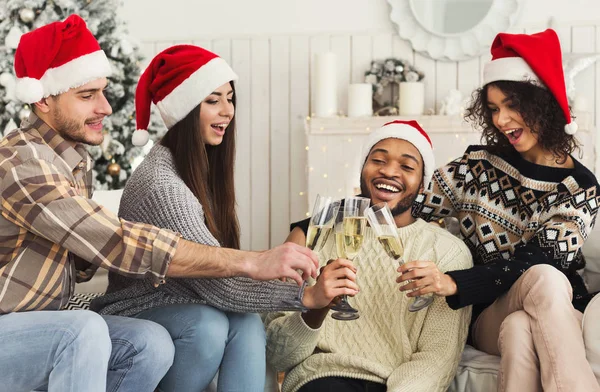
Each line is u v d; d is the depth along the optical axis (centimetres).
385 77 435
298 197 464
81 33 180
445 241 210
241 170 469
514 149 241
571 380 175
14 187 164
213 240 182
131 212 187
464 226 242
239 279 178
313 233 184
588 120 397
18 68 181
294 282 194
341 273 175
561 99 230
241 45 464
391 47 448
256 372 180
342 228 183
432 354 193
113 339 170
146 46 473
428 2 437
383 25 449
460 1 434
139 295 190
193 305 183
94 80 181
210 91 198
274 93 462
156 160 193
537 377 183
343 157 425
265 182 467
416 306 190
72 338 158
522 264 203
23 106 359
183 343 178
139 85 212
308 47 457
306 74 459
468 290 194
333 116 428
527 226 227
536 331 184
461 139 411
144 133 216
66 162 181
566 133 235
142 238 166
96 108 183
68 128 180
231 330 183
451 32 436
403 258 205
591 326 183
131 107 392
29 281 169
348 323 204
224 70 202
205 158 199
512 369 183
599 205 224
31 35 179
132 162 398
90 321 160
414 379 184
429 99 444
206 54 203
